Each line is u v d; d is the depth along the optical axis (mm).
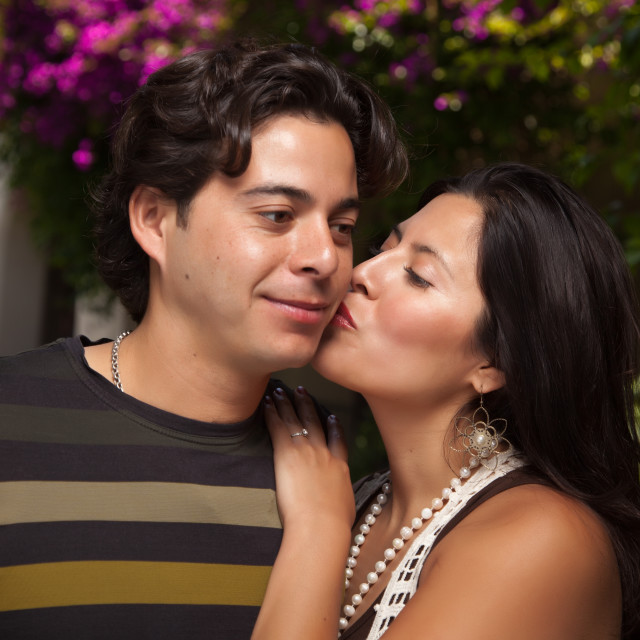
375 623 1801
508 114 4832
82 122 5852
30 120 5980
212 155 1585
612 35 2768
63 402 1689
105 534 1601
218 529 1686
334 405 5426
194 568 1642
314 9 4914
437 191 2070
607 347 1916
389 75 4762
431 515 1921
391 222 4551
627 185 2920
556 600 1646
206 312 1647
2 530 1545
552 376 1852
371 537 2090
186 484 1688
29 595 1531
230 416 1756
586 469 1870
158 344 1723
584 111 4801
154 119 1678
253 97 1587
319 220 1633
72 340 1795
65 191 6043
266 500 1763
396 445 2021
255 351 1640
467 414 1968
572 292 1856
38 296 6609
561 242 1868
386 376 1907
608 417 1911
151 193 1708
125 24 5227
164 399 1728
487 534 1702
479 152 4910
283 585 1647
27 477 1593
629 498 1931
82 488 1614
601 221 1939
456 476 1960
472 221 1896
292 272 1610
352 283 1951
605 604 1729
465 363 1909
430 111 4777
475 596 1618
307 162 1608
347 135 1706
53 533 1569
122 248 1830
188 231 1640
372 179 1867
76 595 1553
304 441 1874
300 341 1652
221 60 1643
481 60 4066
